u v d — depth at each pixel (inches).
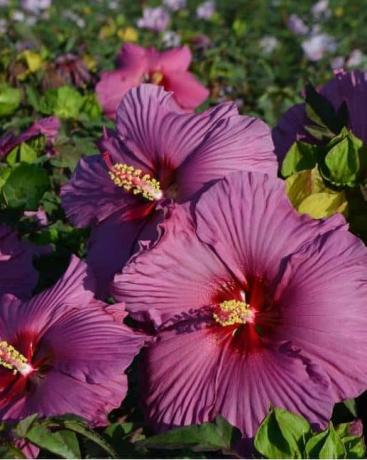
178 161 46.5
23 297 49.1
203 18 199.2
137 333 44.0
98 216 48.0
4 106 74.8
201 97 84.0
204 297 44.3
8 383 43.3
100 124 74.3
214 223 43.8
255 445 40.6
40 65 92.8
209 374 43.1
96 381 41.3
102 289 46.4
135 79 82.2
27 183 54.9
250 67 131.8
